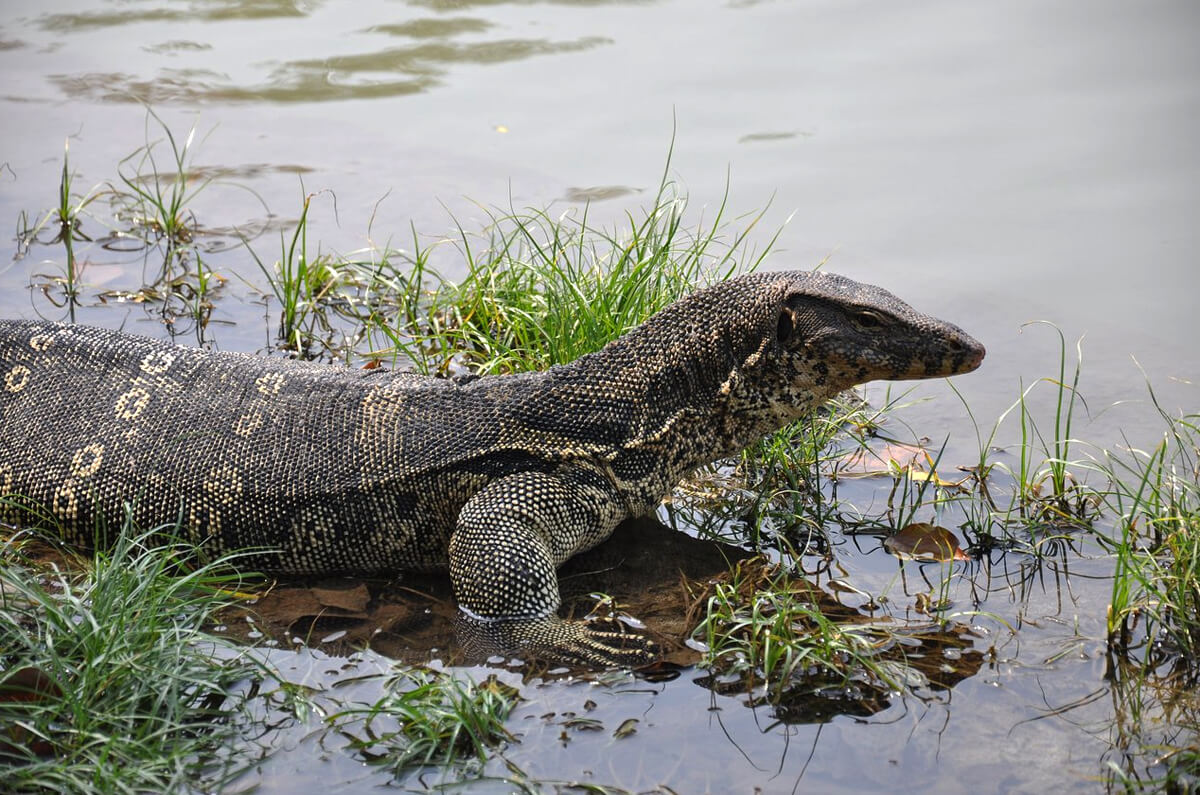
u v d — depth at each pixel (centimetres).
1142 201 1392
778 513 932
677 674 737
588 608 820
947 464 995
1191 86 1656
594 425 862
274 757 658
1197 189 1409
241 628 787
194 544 858
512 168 1530
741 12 2022
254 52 1953
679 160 1520
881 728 689
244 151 1612
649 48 1898
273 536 852
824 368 866
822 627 738
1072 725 691
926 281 1260
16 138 1633
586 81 1783
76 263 1303
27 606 740
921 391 1113
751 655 738
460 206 1435
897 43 1855
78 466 871
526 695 716
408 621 804
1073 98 1641
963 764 660
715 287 889
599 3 2112
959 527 909
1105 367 1121
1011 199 1405
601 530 870
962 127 1578
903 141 1546
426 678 724
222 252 1344
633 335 886
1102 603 810
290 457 857
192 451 863
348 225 1405
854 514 930
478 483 845
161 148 1617
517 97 1742
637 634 781
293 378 897
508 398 867
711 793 636
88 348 920
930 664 745
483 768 652
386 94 1783
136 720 679
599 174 1501
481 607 802
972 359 841
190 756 654
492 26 2020
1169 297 1228
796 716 698
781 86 1730
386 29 2023
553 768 653
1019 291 1245
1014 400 1080
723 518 932
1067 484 947
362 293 1263
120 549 776
